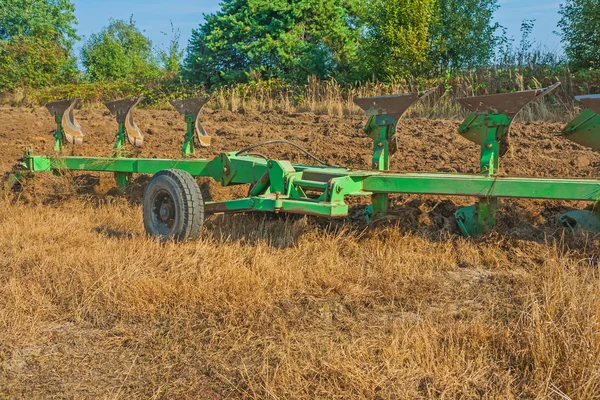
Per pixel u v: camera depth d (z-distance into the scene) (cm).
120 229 737
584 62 1994
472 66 2244
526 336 385
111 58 4328
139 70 4075
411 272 545
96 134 1239
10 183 934
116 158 827
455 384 344
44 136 1263
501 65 1752
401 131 1115
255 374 372
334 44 2561
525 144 966
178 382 370
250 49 2534
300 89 1783
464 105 630
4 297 493
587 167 836
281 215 736
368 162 934
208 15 2700
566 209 680
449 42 2392
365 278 530
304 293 504
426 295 496
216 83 2567
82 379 376
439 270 557
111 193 919
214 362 393
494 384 352
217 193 878
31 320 459
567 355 351
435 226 666
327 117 1309
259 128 1223
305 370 368
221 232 678
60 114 930
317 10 2578
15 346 421
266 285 509
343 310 475
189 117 793
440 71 2077
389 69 2191
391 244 620
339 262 573
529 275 524
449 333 401
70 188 902
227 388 361
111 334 440
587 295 422
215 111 1473
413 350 380
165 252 595
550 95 1490
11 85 2770
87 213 820
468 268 563
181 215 631
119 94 2253
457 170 857
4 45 3009
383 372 362
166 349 414
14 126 1338
